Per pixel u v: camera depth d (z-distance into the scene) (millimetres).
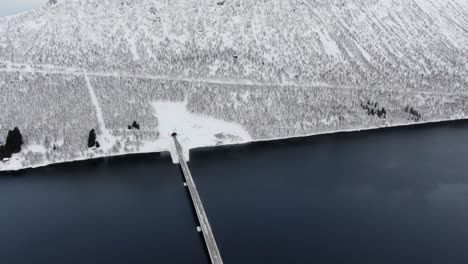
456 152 156375
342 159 151875
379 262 96312
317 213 117000
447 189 128375
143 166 148750
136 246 105812
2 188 136500
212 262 95250
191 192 124312
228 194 128750
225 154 157750
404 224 110500
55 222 117438
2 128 158000
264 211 118688
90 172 145625
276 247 102750
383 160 150500
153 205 125062
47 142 153375
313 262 96875
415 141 167625
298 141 168750
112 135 160625
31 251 104562
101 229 113688
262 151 160125
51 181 140000
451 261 96062
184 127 168250
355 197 125188
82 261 100500
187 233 110875
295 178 138375
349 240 104688
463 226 109188
